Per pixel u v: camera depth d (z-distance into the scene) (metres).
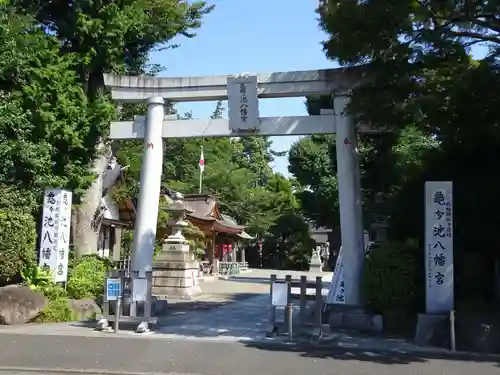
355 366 8.79
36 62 14.54
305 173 32.47
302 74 13.64
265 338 11.22
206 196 38.22
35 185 14.34
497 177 12.84
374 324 12.09
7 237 12.92
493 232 12.80
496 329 10.30
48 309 12.59
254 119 13.68
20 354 9.18
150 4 16.89
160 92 14.59
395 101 10.62
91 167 16.59
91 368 8.41
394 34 10.05
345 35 10.36
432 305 10.94
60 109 14.84
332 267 49.75
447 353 9.98
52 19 16.59
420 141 17.64
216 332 12.02
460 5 10.32
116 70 16.92
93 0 15.56
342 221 13.15
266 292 24.78
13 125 13.77
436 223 11.12
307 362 9.03
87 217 16.53
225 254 44.75
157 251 26.66
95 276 14.77
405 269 12.10
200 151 46.75
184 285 20.98
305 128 13.70
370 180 17.27
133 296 11.87
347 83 13.21
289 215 50.66
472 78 10.03
